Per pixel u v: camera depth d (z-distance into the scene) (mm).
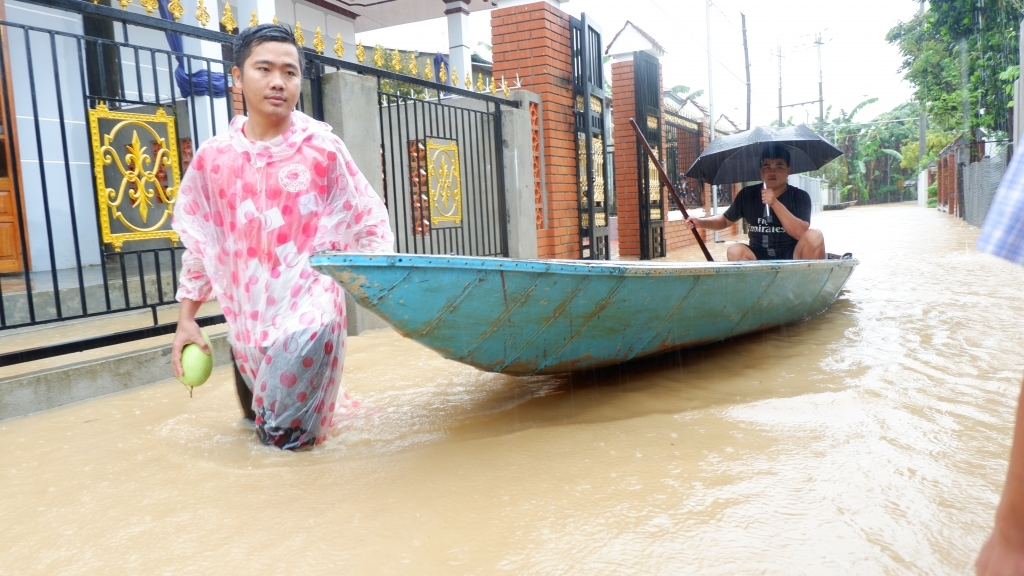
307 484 2229
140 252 4137
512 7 8664
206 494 2182
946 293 5992
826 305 5227
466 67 11250
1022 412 760
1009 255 755
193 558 1769
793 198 5520
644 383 3369
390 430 2799
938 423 2588
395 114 8398
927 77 17781
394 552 1743
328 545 1796
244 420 2967
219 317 4555
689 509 1922
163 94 7426
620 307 2975
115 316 5766
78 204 6992
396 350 4484
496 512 1951
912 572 1574
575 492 2066
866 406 2818
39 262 6676
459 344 2648
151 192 4246
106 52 7109
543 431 2666
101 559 1797
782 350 4008
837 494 1987
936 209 32000
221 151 2648
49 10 6789
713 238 16031
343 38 13570
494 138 7758
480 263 2432
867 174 54594
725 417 2748
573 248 9258
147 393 3732
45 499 2225
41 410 3457
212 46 7090
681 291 3229
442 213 6859
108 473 2432
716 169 6168
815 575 1572
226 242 2670
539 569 1638
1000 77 13203
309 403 2539
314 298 2576
